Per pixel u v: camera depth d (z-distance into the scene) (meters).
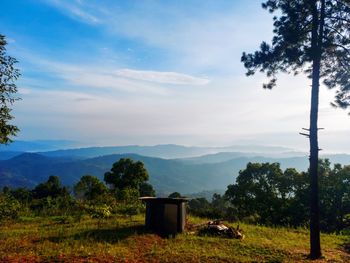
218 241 17.34
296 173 52.81
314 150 16.73
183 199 18.75
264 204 52.84
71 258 12.55
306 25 17.58
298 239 21.05
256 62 18.09
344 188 46.50
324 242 21.47
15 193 60.00
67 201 30.70
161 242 16.45
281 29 17.39
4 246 14.29
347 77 17.95
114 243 15.66
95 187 57.75
